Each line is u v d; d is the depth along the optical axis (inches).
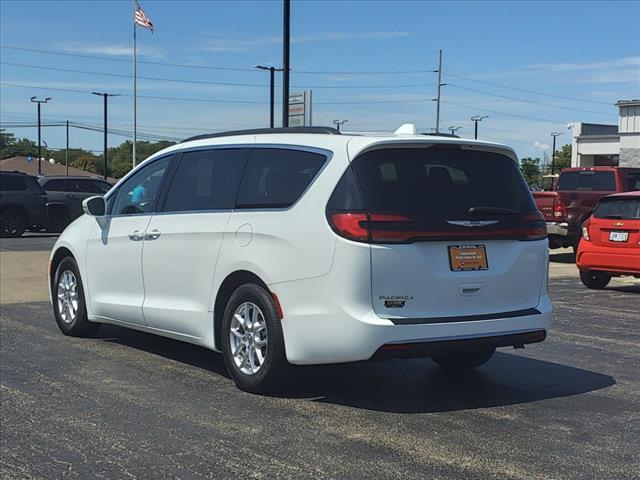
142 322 254.7
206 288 225.5
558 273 569.9
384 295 188.7
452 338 194.4
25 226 848.9
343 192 192.9
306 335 194.7
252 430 183.0
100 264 273.7
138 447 171.3
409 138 200.1
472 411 201.2
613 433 183.9
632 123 1027.9
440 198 199.5
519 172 219.8
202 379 230.8
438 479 153.5
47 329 311.4
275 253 202.5
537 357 270.5
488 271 203.2
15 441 175.5
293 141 212.7
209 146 240.7
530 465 161.8
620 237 442.9
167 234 240.5
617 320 352.5
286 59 693.9
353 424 188.2
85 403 205.2
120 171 3513.8
